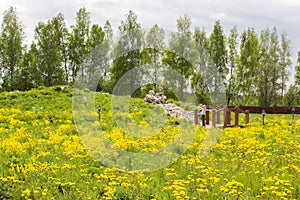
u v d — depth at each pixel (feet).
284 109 137.49
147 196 30.91
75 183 32.99
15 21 184.96
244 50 177.88
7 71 183.32
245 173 38.14
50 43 181.27
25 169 36.19
